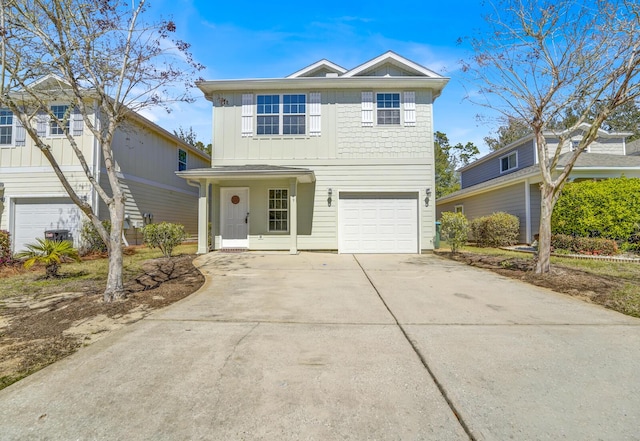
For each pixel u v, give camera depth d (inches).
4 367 112.8
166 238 376.8
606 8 246.5
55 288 236.5
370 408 87.4
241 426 80.0
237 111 459.2
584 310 177.2
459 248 448.5
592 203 406.3
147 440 75.2
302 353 121.8
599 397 92.4
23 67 205.9
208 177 411.5
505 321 158.9
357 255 417.1
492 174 764.6
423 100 454.6
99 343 132.0
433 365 111.8
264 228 453.1
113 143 500.1
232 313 172.9
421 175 448.8
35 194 469.4
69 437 76.2
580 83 273.3
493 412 85.5
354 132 453.7
